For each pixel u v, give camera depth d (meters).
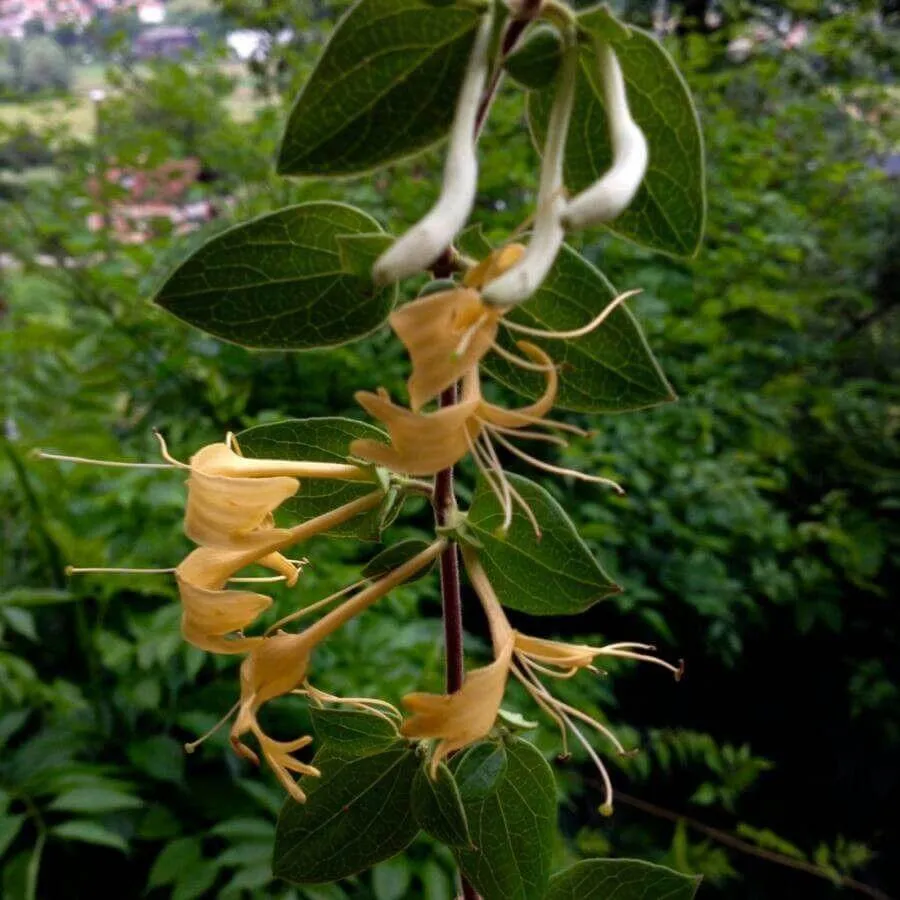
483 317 0.12
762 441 0.87
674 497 0.80
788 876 0.86
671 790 0.87
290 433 0.18
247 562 0.16
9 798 0.47
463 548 0.17
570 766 0.77
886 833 0.90
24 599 0.54
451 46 0.15
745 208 0.94
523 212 0.81
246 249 0.16
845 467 0.99
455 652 0.18
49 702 0.57
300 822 0.19
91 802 0.47
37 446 0.62
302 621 0.55
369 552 0.67
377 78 0.15
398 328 0.12
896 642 0.95
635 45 0.15
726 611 0.78
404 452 0.12
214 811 0.53
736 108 1.14
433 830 0.17
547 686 0.64
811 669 0.95
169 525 0.60
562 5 0.14
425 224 0.12
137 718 0.56
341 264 0.16
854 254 1.11
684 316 0.91
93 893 0.54
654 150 0.16
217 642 0.15
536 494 0.17
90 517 0.59
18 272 0.89
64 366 0.74
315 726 0.19
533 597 0.18
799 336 1.00
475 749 0.18
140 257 0.73
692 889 0.20
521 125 0.88
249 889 0.48
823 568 0.86
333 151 0.15
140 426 0.72
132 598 0.61
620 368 0.17
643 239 0.17
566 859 0.55
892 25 1.29
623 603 0.74
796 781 0.92
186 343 0.73
